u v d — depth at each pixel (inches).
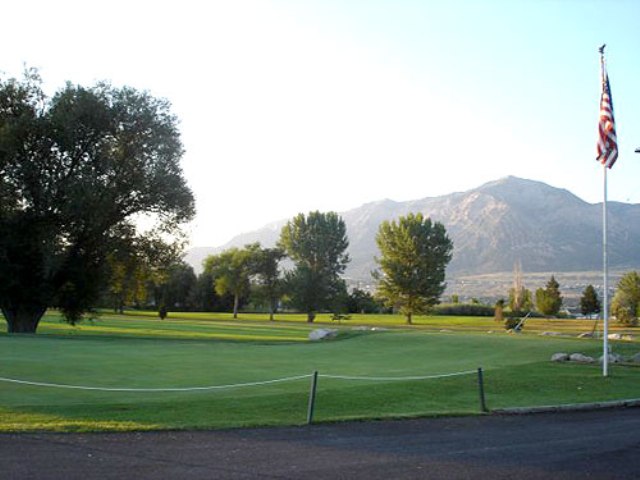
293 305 3363.7
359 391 628.1
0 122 1462.8
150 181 1544.0
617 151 820.6
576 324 2955.2
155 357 923.4
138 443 382.0
